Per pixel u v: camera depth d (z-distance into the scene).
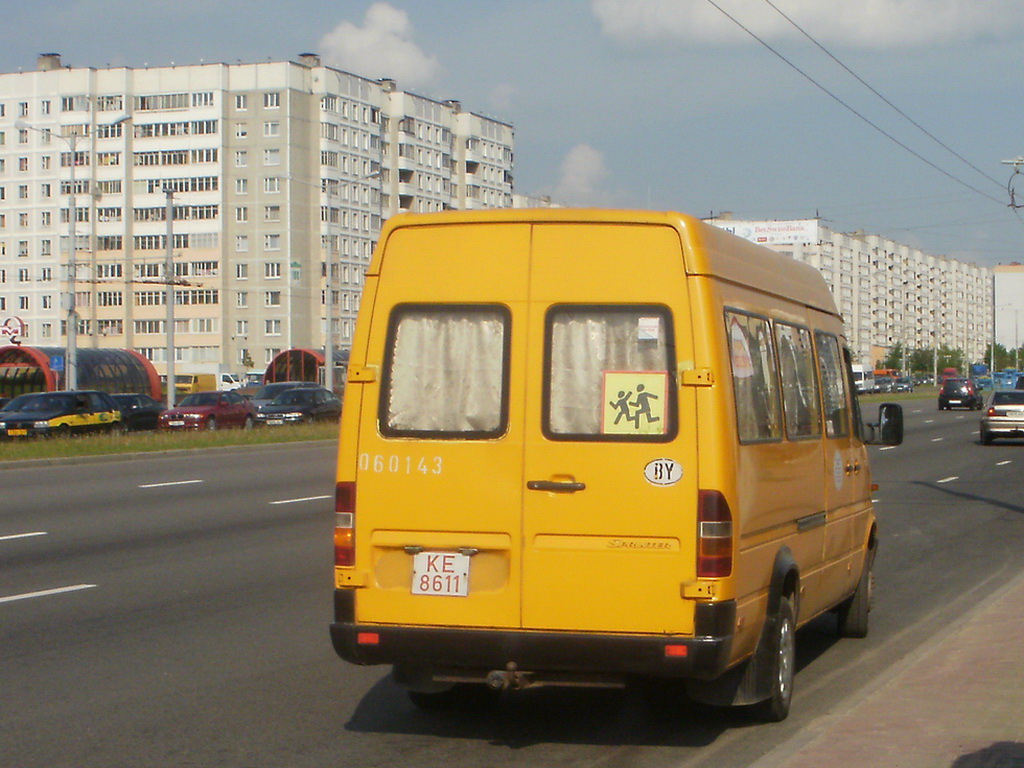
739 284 6.54
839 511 8.35
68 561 12.93
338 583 6.25
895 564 13.57
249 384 100.44
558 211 6.17
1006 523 17.42
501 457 6.09
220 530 15.67
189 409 42.50
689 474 5.91
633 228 6.10
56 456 28.09
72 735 6.54
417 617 6.15
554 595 6.01
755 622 6.39
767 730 6.80
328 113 112.12
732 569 5.94
